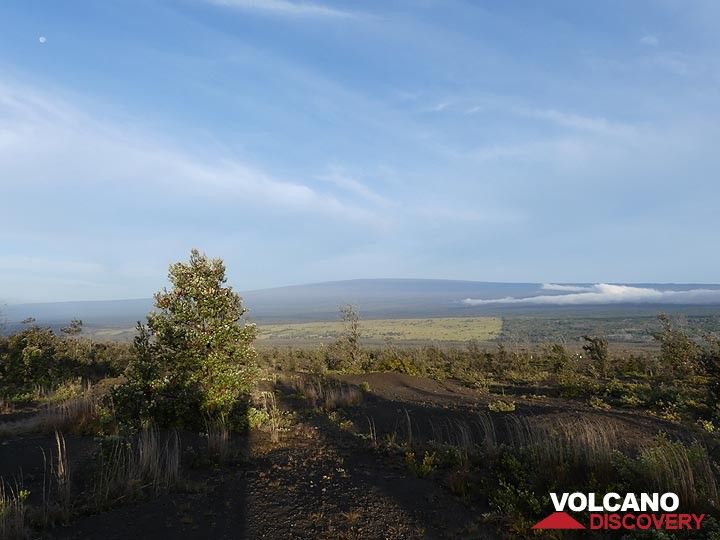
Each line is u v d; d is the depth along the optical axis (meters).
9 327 22.84
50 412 9.73
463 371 20.56
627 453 7.30
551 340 47.84
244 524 5.20
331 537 4.99
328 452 8.08
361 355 23.31
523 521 5.25
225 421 9.00
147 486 6.01
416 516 5.55
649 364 21.08
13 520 4.80
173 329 9.49
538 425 9.01
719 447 7.41
